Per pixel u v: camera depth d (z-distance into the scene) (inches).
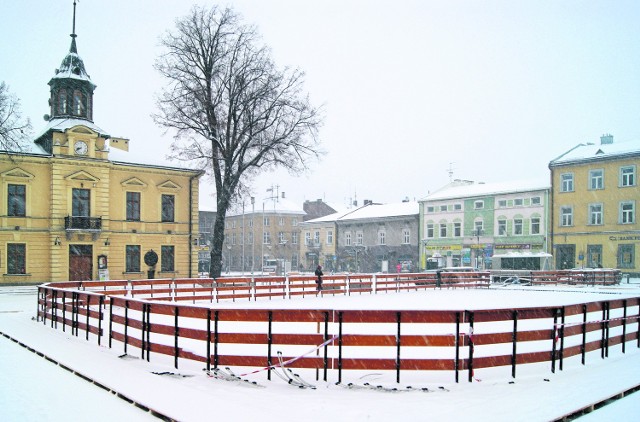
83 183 1508.4
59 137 1476.4
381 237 2674.7
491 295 1182.9
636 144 1903.3
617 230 1863.9
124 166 1584.6
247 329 592.1
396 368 370.0
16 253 1427.2
